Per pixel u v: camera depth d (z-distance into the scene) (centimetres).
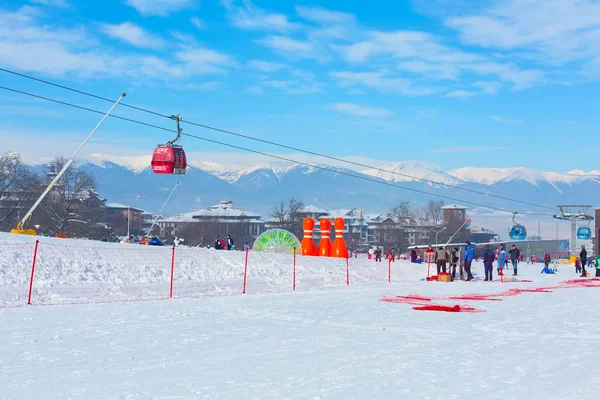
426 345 1329
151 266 3416
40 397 857
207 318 1809
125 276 3139
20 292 2414
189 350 1252
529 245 14200
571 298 2688
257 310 2041
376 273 4706
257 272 3869
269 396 867
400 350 1261
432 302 2423
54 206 10488
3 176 10612
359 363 1116
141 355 1193
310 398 857
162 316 1842
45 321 1683
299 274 4088
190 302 2325
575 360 1153
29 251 3044
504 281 4375
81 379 975
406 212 18375
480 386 933
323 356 1189
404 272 5016
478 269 6103
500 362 1130
